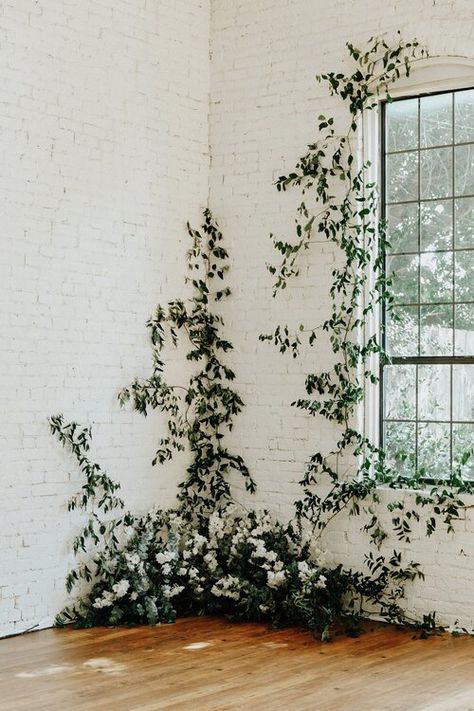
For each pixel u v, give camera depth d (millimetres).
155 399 7379
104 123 7086
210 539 7469
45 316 6680
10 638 6398
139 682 5426
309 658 5957
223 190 7754
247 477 7566
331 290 7172
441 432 6902
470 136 6852
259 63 7621
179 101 7633
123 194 7211
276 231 7500
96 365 6996
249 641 6371
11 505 6465
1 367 6418
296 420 7367
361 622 6883
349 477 7109
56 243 6754
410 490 6871
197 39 7785
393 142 7160
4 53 6473
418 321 7020
